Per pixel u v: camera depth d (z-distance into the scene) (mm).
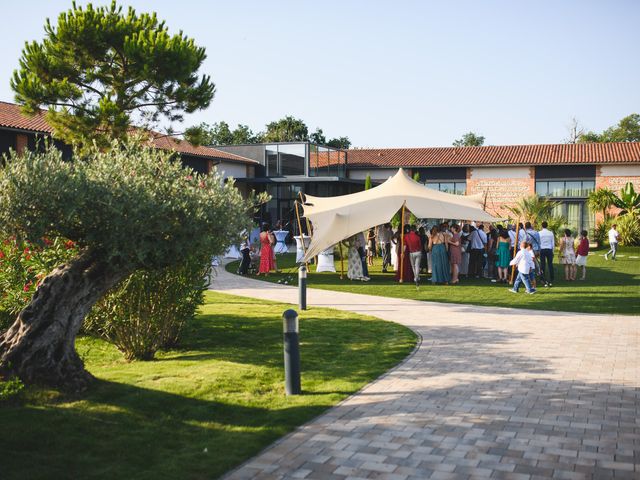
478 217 19531
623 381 7254
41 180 5695
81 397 6242
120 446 5168
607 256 28734
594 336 10016
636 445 5203
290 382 6734
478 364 8141
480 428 5629
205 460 4895
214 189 6961
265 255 21422
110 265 6516
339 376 7547
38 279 9078
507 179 39469
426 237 22016
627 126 88312
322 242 18797
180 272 8641
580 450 5086
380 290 16906
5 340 6527
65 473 4613
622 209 35750
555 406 6289
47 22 18828
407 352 8875
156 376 7262
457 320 11680
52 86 17781
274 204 38500
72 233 6359
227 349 9039
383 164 41344
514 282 16891
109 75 19359
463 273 20828
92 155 6848
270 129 79250
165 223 6270
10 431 5230
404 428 5641
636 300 14406
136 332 8430
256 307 13266
